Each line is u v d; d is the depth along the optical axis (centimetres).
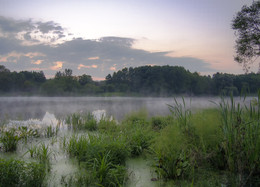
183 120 418
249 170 301
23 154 405
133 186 295
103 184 297
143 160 409
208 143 372
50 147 486
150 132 559
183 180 305
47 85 5847
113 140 434
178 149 354
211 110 552
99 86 7481
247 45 1783
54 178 316
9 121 923
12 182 271
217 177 308
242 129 325
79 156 393
